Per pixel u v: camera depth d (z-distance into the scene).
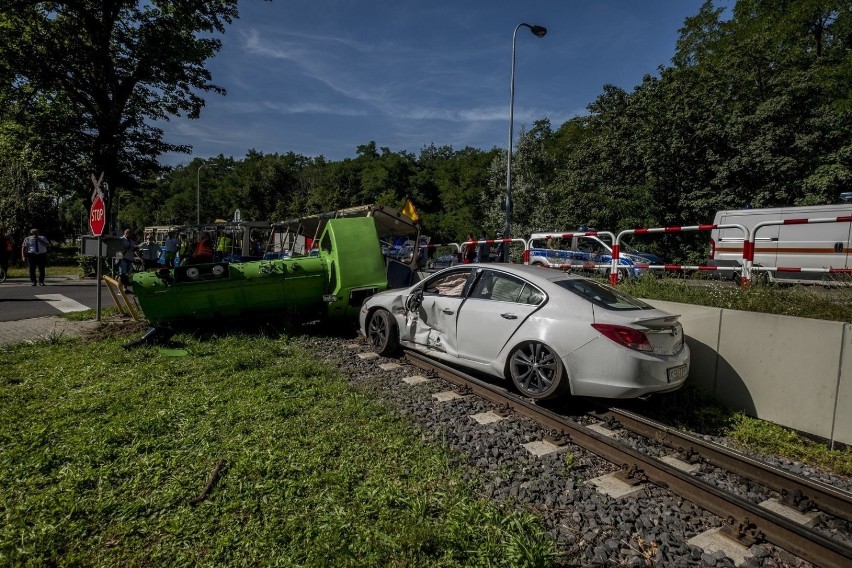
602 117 23.47
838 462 4.32
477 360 5.80
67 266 29.52
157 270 7.70
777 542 2.98
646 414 5.33
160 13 20.20
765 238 13.19
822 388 4.73
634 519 3.24
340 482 3.41
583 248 17.14
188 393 5.16
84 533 2.82
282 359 6.80
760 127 19.92
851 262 11.86
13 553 2.60
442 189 68.50
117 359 6.38
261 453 3.77
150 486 3.32
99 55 18.97
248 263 8.19
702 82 21.86
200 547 2.73
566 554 2.83
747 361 5.38
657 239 21.22
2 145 19.62
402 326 6.95
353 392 5.44
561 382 4.93
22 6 17.58
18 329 8.57
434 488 3.46
